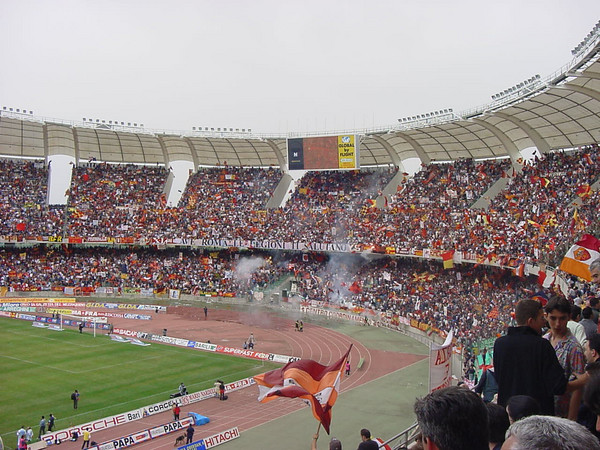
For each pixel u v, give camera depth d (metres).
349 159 78.06
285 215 87.69
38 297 80.31
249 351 52.03
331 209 85.19
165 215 90.50
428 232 69.81
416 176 80.88
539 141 63.56
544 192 58.81
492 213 62.78
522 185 63.91
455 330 51.50
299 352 53.59
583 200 51.00
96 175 94.38
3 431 32.06
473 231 62.78
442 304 59.72
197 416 34.38
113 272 86.56
